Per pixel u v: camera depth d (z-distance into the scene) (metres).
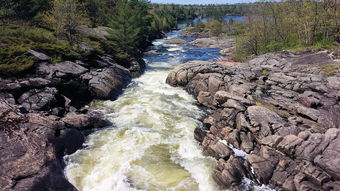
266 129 13.33
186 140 15.01
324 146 11.18
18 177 9.54
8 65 16.77
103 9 52.44
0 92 14.87
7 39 21.16
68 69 20.45
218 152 13.20
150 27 65.56
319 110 15.33
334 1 32.91
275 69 25.08
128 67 30.45
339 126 13.77
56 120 14.07
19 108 13.77
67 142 12.83
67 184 10.55
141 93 23.16
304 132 12.27
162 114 18.44
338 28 32.72
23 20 29.78
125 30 36.41
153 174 11.81
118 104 20.19
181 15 176.88
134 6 59.16
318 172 10.54
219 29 83.38
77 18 30.03
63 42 26.00
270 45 37.53
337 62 23.75
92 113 18.08
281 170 11.45
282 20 39.28
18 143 10.99
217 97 17.80
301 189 10.56
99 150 13.37
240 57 40.31
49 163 10.84
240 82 20.62
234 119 15.13
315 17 32.69
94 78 21.39
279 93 18.83
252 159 12.15
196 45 60.91
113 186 10.91
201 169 12.41
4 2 29.27
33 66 18.67
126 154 13.19
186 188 11.09
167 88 24.92
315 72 22.44
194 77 24.03
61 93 18.72
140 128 16.05
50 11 31.27
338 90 17.78
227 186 11.30
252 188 11.34
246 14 45.22
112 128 15.87
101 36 37.91
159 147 14.10
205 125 16.81
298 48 32.09
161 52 47.91
